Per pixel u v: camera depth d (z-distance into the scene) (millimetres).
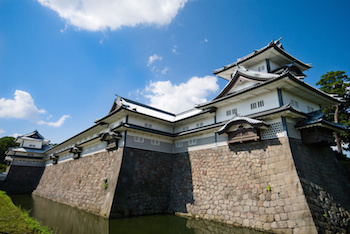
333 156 17938
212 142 19703
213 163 18750
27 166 46000
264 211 13609
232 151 17484
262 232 13062
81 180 25828
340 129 16375
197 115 21812
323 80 29188
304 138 15555
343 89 26516
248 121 15242
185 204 19516
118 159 20281
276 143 14773
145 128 22344
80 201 23219
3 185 41312
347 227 13383
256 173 15133
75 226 14930
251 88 16359
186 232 13766
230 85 19969
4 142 65438
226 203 16141
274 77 16156
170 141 24516
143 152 21625
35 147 50000
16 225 10438
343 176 17250
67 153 35656
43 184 39875
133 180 19703
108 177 20516
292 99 17156
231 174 16781
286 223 12344
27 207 23469
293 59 22703
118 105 24297
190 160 21406
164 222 16422
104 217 17375
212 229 14320
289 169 13453
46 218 17609
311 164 14867
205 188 18438
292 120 15648
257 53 21609
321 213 12484
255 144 15984
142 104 29172
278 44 23859
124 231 13789
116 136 21234
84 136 31578
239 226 14531
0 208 14016
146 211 19328
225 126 17109
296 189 12688
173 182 22234
